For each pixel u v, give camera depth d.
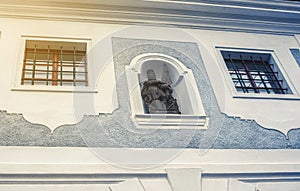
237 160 7.04
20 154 6.38
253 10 10.66
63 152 6.54
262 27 10.73
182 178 6.44
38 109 7.20
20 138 6.65
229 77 8.86
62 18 9.41
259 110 8.17
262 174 6.86
